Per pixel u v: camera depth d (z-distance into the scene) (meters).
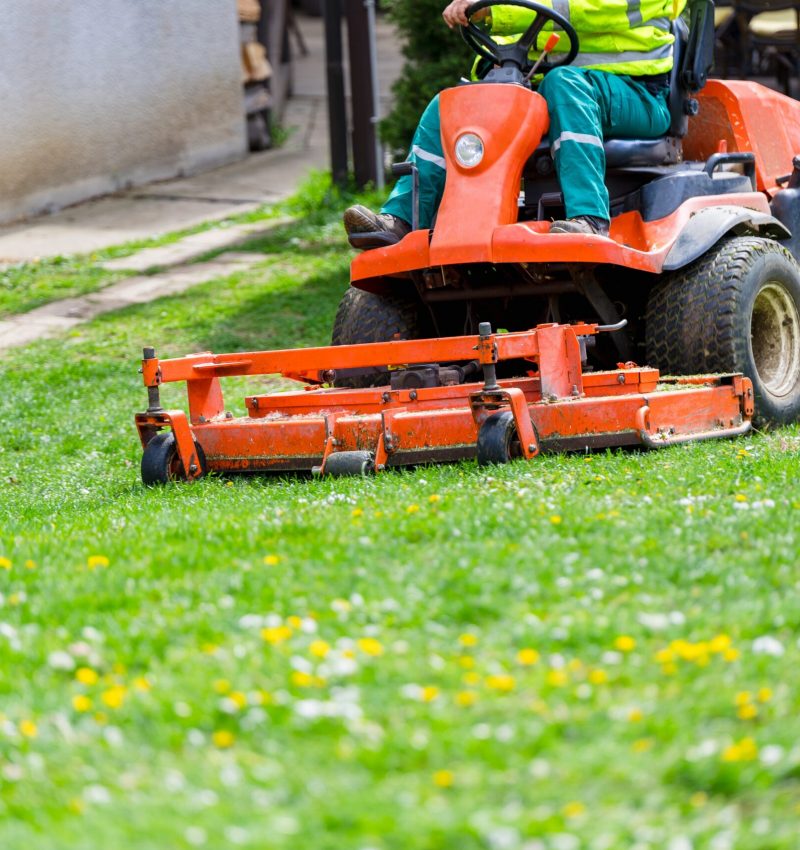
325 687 5.56
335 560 7.26
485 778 4.73
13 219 31.39
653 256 11.51
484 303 12.61
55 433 15.91
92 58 32.84
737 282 11.80
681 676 5.52
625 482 9.13
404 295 13.09
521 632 5.98
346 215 12.16
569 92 11.50
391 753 4.93
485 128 11.25
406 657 5.82
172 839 4.39
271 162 37.31
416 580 6.77
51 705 5.57
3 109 30.69
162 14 34.53
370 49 30.55
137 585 7.09
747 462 9.70
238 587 6.92
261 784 4.79
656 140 12.41
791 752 4.88
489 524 7.80
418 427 10.43
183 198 33.34
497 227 11.06
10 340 22.27
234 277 25.61
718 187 12.57
